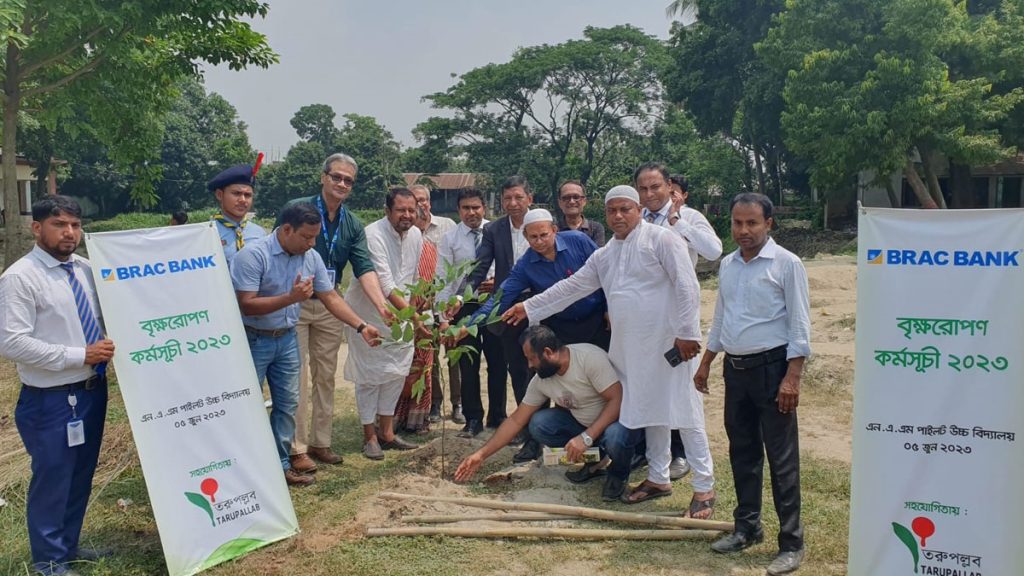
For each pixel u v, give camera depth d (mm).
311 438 5734
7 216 12914
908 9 19547
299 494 5113
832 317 10500
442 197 59969
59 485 3848
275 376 5086
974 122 20297
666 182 5359
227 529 4133
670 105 41344
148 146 16391
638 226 4582
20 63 12602
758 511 4207
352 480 5355
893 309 3375
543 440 5270
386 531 4398
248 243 5172
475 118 43000
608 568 4031
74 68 13711
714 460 5648
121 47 12562
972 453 3293
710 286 16719
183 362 4074
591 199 41656
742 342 3949
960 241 3258
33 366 3738
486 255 6250
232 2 12742
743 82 28031
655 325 4535
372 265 5695
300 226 4684
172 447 3996
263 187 56906
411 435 6566
